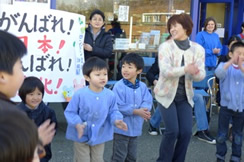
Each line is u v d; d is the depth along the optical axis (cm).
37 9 379
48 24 384
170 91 298
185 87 302
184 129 301
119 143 302
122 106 299
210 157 388
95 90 272
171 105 302
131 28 618
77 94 270
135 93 306
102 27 464
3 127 79
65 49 393
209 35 595
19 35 371
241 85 339
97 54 441
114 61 586
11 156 79
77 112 271
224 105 346
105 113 273
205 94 469
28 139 82
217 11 825
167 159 306
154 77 422
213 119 543
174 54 297
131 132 302
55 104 573
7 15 366
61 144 400
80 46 407
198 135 446
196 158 383
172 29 299
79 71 402
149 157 378
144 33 627
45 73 382
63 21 392
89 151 282
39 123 264
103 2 595
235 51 327
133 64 303
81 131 251
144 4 625
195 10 647
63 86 392
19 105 258
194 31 652
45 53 382
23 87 251
